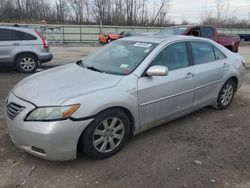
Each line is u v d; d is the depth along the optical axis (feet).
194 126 16.43
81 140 11.84
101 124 12.19
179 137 14.96
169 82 14.53
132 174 11.57
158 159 12.73
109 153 12.69
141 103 13.43
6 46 32.96
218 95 18.52
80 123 11.34
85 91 11.87
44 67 38.70
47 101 11.24
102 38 104.01
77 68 14.85
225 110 19.38
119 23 180.96
